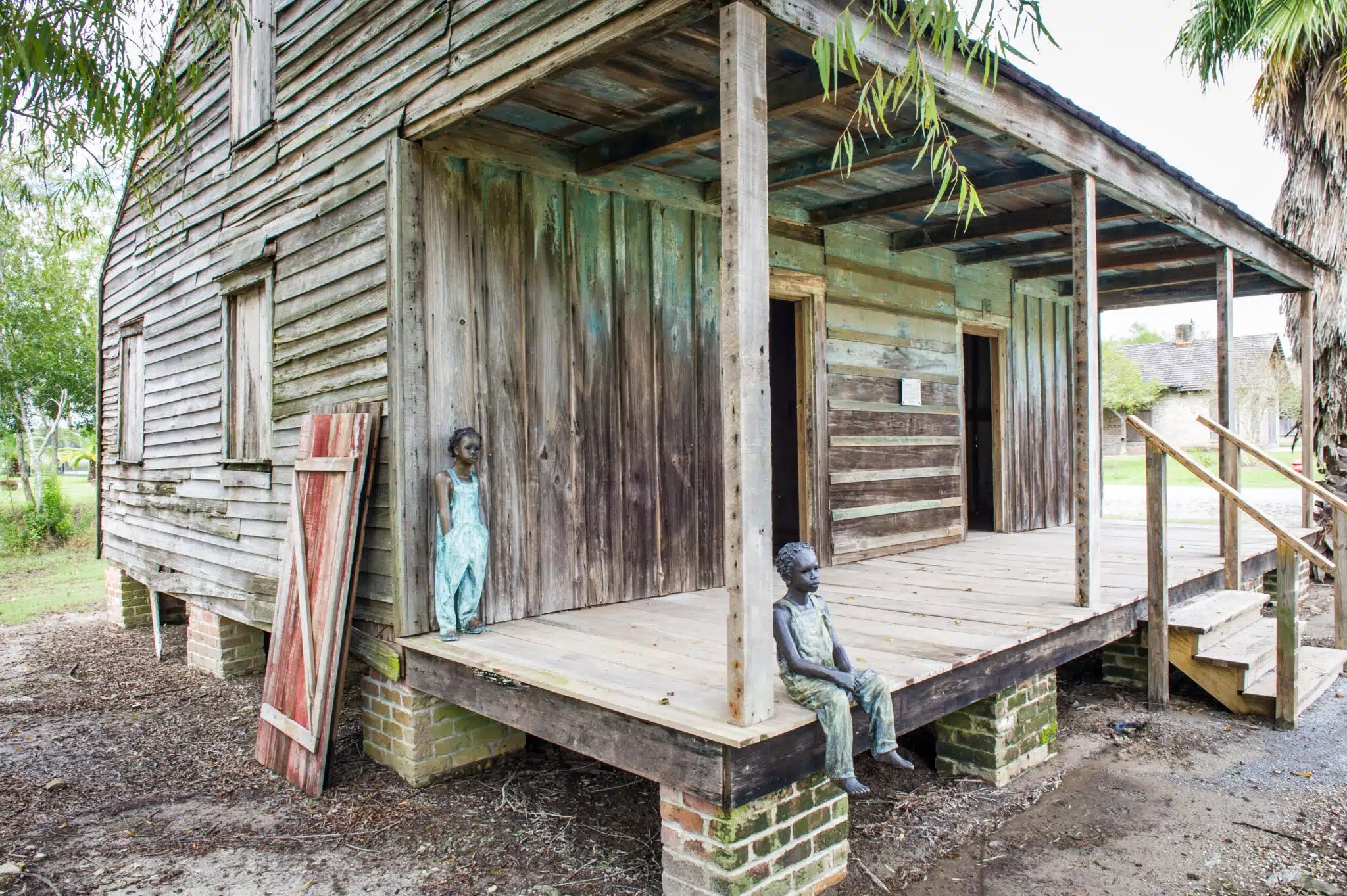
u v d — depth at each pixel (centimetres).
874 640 416
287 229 573
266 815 426
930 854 365
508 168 486
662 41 360
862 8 343
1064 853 363
